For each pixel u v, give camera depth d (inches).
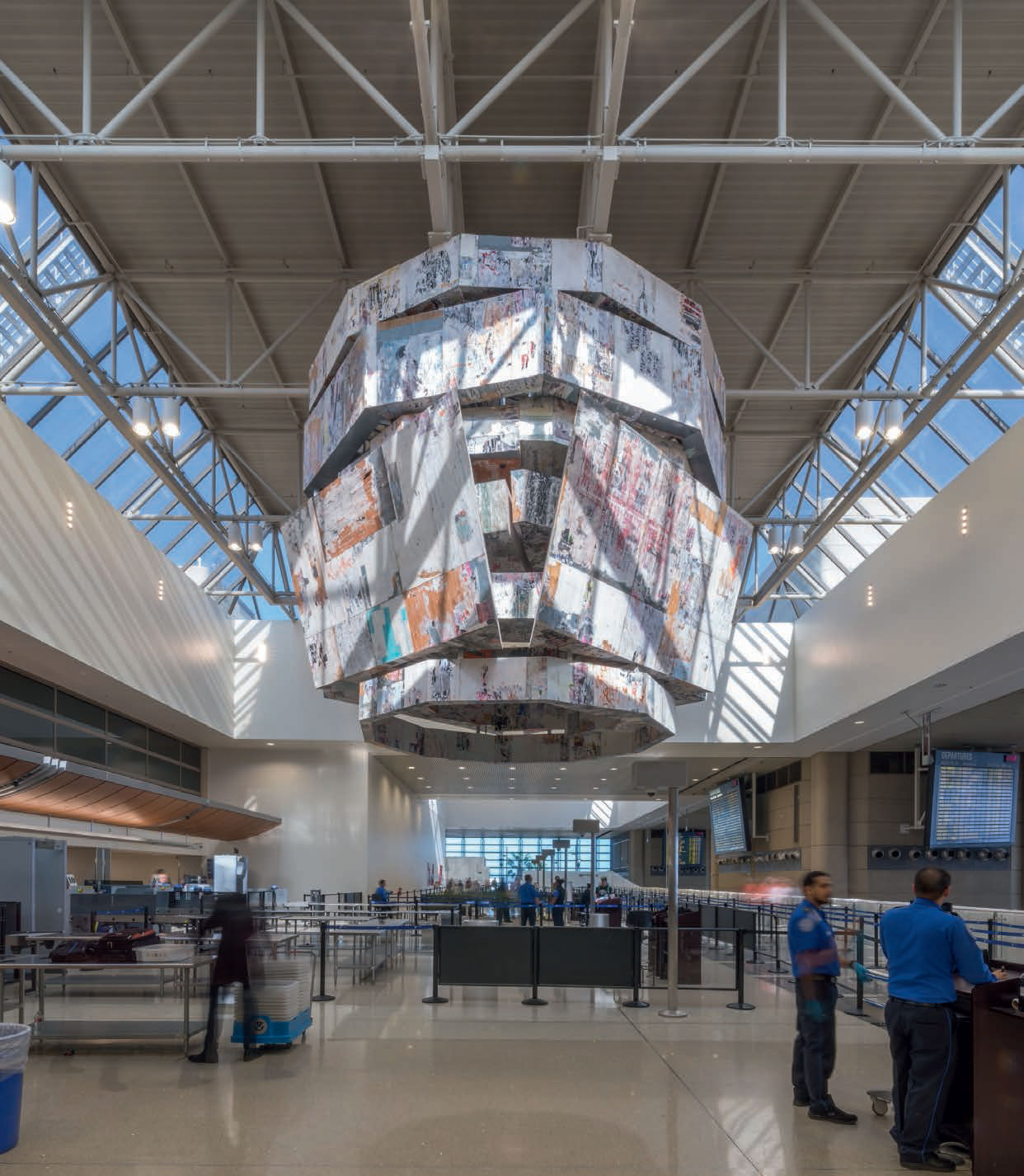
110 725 871.7
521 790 1665.8
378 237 657.0
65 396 670.5
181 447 882.8
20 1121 253.1
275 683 1047.6
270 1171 221.1
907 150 436.5
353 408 529.0
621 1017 424.2
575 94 557.6
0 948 517.3
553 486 489.7
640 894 1336.1
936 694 756.0
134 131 570.6
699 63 443.5
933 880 234.2
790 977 578.9
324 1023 405.4
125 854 1138.0
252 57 522.3
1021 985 220.7
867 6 488.1
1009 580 575.5
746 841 1434.5
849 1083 306.5
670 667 541.6
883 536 989.2
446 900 893.2
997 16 492.7
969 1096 243.4
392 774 1357.0
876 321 688.4
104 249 652.7
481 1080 304.0
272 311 741.9
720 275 685.9
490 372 482.3
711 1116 265.9
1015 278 536.4
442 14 494.3
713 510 557.6
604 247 495.2
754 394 649.0
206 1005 455.2
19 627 585.0
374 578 523.2
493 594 462.3
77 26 496.7
